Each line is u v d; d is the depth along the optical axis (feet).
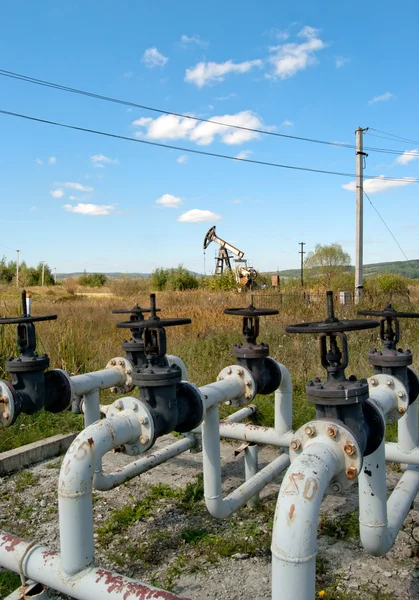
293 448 6.40
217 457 9.86
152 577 8.87
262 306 43.80
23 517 11.29
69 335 23.85
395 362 9.25
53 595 8.41
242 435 12.38
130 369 12.34
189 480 12.98
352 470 5.98
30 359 9.57
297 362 22.71
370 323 6.36
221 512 9.87
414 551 9.33
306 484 5.36
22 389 9.66
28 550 6.75
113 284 128.67
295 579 5.08
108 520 10.93
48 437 15.78
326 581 8.52
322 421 6.22
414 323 30.17
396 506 8.77
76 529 6.48
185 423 8.75
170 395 7.88
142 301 62.69
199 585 8.61
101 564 9.32
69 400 10.80
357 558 9.20
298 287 68.18
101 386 11.84
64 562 6.46
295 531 5.13
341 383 6.45
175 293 77.36
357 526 10.24
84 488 6.61
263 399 18.51
